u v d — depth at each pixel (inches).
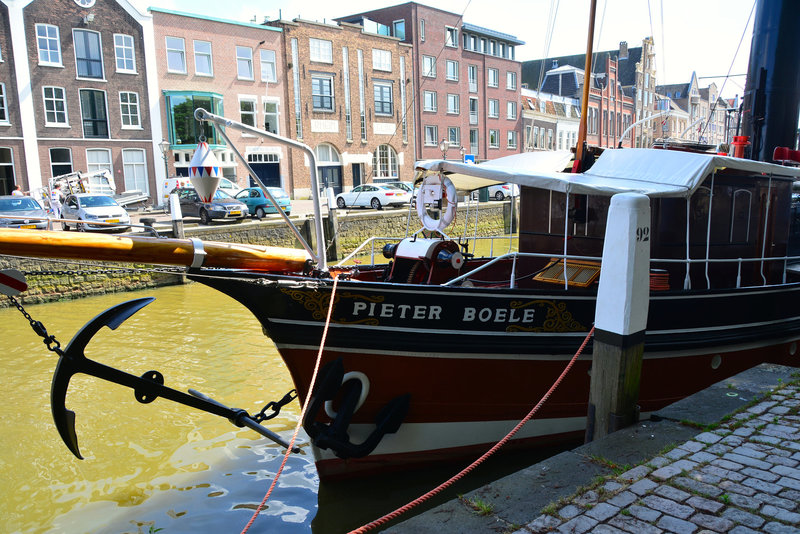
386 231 914.7
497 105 1787.6
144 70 1134.4
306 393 198.5
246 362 369.4
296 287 181.2
